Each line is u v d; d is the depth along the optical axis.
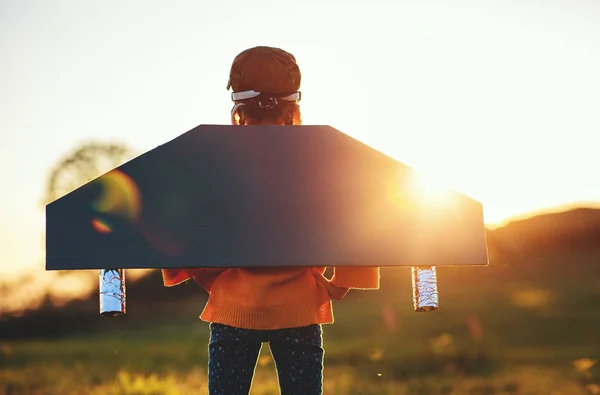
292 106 3.03
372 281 2.88
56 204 2.50
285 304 2.80
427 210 2.58
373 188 2.59
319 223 2.56
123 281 2.69
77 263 2.48
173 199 2.54
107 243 2.50
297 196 2.57
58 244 2.48
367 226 2.56
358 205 2.57
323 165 2.60
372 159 2.62
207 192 2.55
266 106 2.97
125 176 2.54
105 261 2.48
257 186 2.57
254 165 2.59
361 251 2.55
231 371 2.83
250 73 2.98
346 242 2.55
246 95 2.98
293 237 2.54
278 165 2.60
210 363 2.86
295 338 2.84
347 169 2.61
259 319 2.79
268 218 2.55
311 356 2.86
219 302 2.84
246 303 2.79
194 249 2.51
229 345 2.83
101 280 2.66
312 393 2.85
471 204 2.60
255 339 2.82
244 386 2.85
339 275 2.87
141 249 2.50
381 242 2.56
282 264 2.53
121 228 2.51
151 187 2.54
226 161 2.59
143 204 2.53
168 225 2.52
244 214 2.54
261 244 2.53
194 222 2.53
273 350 2.89
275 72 2.99
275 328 2.80
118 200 2.52
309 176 2.59
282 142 2.63
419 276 2.79
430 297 2.77
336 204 2.57
